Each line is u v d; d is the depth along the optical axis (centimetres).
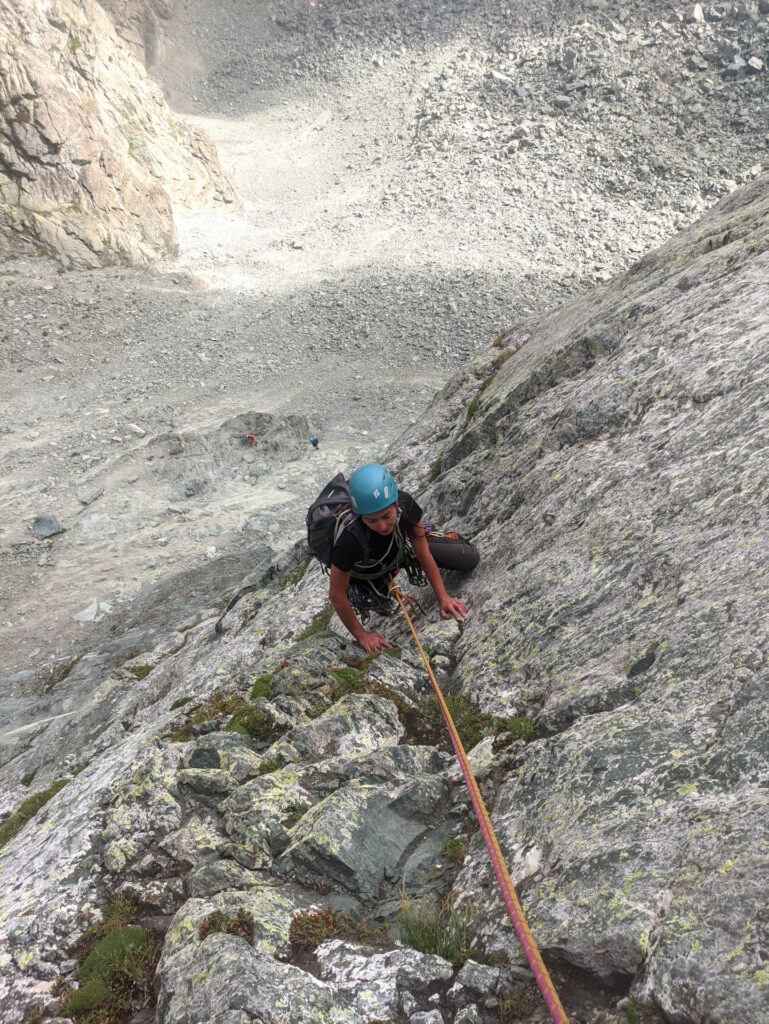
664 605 376
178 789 405
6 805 847
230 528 3347
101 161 6606
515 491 610
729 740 277
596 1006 236
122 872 366
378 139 9431
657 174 7869
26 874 400
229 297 6381
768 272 578
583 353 722
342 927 302
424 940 282
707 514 401
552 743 348
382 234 7519
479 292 6353
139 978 309
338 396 5016
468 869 319
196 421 4694
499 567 541
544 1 10281
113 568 3122
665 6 9419
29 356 5372
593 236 7206
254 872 339
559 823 300
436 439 1069
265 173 9225
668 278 745
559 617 431
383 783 371
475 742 395
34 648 2659
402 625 582
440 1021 248
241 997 256
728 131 8138
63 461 4116
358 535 451
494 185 7994
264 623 797
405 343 5731
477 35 10406
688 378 527
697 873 237
